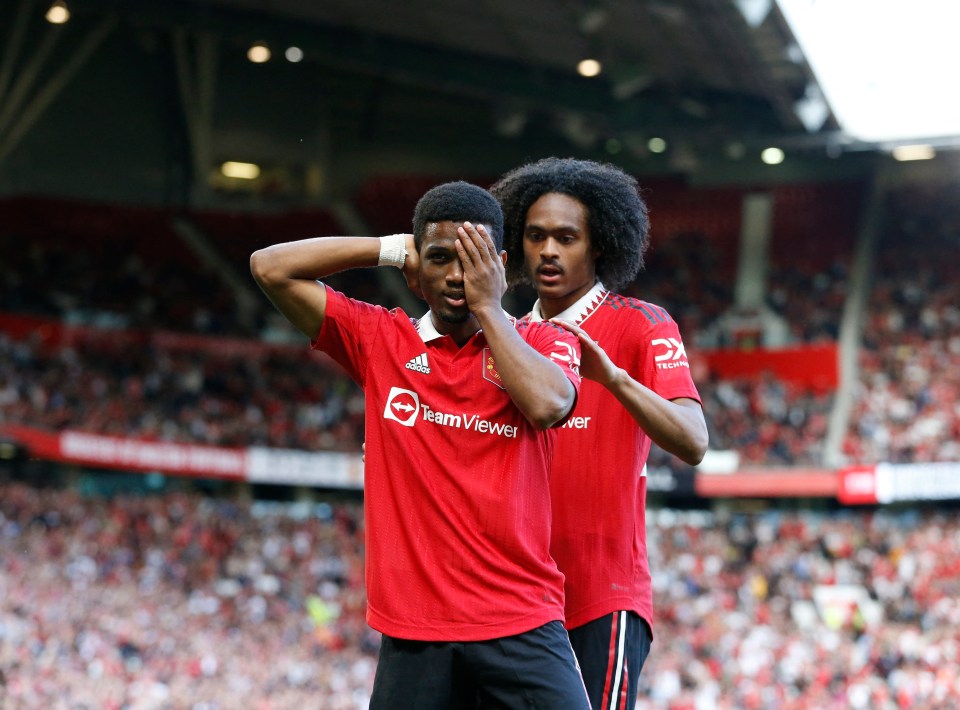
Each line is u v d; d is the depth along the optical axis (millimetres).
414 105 44656
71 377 36750
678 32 30422
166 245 43281
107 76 41094
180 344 40500
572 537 4465
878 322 42406
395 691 3420
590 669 4414
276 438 37719
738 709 26734
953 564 33250
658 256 46656
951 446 36156
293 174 44875
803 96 33594
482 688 3432
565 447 4512
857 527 35750
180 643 26203
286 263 3594
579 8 29062
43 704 21281
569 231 4445
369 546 3553
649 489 37719
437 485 3471
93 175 41625
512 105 39562
